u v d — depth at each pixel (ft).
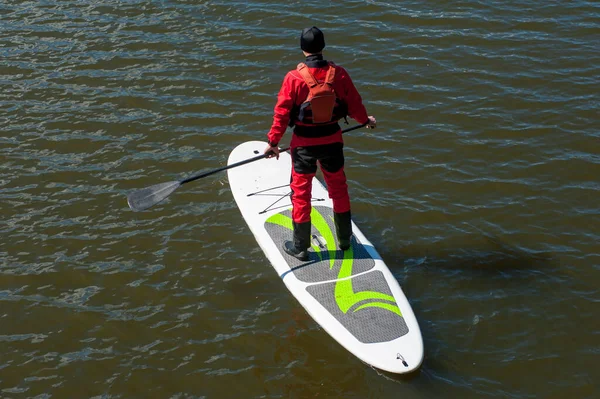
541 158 29.84
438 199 27.68
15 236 25.91
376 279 22.38
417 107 33.30
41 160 30.01
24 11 41.91
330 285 22.24
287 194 26.48
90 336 22.02
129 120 32.60
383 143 30.96
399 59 36.91
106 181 28.86
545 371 20.61
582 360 20.92
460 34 38.91
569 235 25.77
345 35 38.91
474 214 26.89
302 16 40.73
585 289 23.40
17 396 20.12
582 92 34.06
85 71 36.29
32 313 22.80
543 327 22.03
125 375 20.72
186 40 38.81
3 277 24.13
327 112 20.03
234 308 22.94
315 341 21.67
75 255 25.13
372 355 20.07
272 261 23.32
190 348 21.57
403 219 26.68
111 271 24.47
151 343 21.75
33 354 21.40
